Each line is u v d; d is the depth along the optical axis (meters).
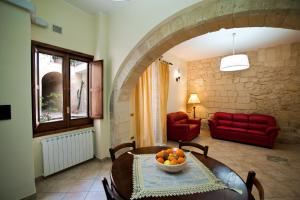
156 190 1.01
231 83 5.18
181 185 1.06
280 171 2.74
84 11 2.79
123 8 2.65
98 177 2.43
